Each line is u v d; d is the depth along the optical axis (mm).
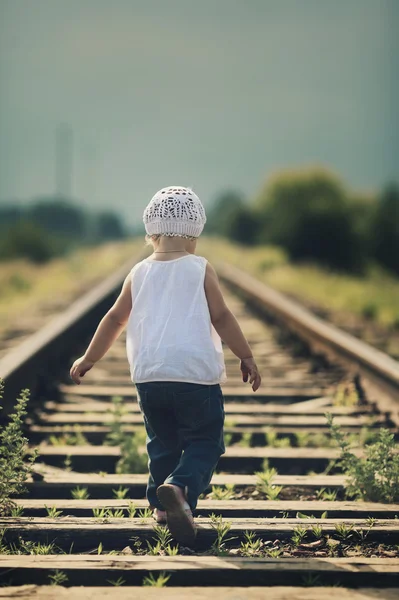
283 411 9711
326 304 24531
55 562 4637
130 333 5121
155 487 5309
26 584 4527
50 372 11375
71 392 10680
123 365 13211
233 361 13641
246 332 17672
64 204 87500
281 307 17500
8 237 51656
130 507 5781
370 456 6398
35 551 5031
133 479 6660
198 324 5016
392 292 29938
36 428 8711
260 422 9109
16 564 4590
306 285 31875
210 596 4293
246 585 4551
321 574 4566
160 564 4625
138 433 8172
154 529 5242
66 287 28906
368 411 9594
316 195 60938
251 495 6574
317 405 10117
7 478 5695
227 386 11352
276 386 11344
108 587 4426
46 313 20641
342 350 12047
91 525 5309
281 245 58938
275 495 6410
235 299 26562
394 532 5352
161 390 4969
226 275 32750
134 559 4699
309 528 5406
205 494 6660
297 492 6621
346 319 20281
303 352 14398
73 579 4531
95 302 17391
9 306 23078
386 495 6270
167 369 4918
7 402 8375
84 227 88000
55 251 53219
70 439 8281
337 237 58312
